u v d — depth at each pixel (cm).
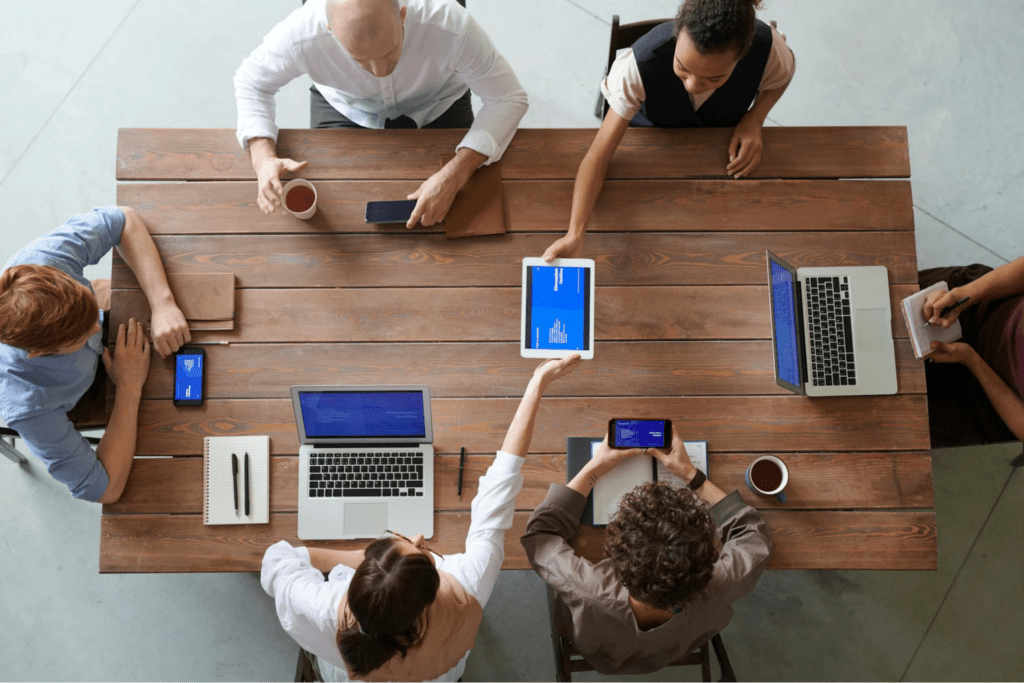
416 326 187
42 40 279
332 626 144
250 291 188
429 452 178
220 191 191
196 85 278
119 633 238
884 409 184
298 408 171
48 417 166
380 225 191
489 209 192
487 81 189
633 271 190
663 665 170
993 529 248
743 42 150
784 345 178
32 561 241
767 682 237
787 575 246
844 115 278
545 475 181
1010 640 240
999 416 195
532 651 238
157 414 182
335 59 183
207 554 176
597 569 155
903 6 287
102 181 270
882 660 239
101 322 193
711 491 174
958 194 274
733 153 193
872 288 188
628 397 185
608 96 185
